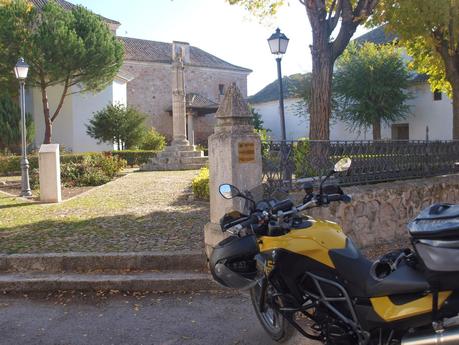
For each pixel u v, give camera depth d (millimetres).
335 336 3404
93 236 7402
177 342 4227
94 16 26047
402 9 11648
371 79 30875
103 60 25688
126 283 5594
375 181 7633
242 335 4359
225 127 5660
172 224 8273
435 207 2992
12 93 26562
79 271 6051
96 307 5129
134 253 6172
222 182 5645
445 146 9188
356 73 31281
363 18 10594
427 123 32438
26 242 7086
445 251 2736
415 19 12164
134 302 5258
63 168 16812
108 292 5566
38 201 11859
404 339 2916
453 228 2719
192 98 42312
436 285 2803
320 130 10734
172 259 6055
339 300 3387
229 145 5504
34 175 16922
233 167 5496
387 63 31062
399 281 3020
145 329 4523
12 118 25500
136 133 29766
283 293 3641
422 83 31875
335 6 11383
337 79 32125
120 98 34188
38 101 32156
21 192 13312
